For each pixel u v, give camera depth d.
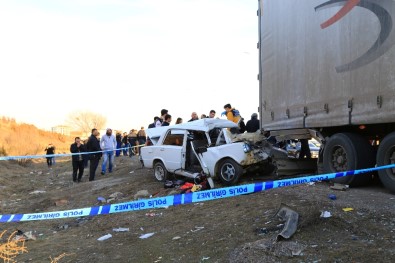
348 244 4.78
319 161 8.62
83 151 15.95
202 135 10.98
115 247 6.31
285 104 9.42
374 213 5.66
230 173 9.60
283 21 9.49
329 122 7.79
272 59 10.09
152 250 5.82
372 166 7.48
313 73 8.30
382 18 6.45
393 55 6.22
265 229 5.65
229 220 6.52
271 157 9.77
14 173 21.97
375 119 6.61
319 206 6.18
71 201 11.28
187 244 5.80
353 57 7.12
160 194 9.88
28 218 5.25
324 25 7.93
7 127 49.06
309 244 4.92
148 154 11.91
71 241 7.16
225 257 5.02
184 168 10.71
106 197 11.01
